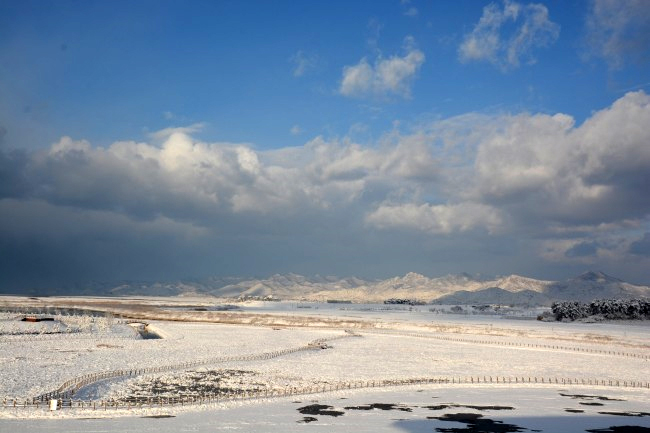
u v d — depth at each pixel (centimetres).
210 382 5947
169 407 4616
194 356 7794
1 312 16625
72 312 18062
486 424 4284
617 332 13138
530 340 11094
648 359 8375
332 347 9362
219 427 3984
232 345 9338
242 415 4403
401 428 4119
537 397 5388
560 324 16050
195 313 18425
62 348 8338
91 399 4969
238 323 15538
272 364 7250
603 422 4397
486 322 16350
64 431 3750
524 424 4306
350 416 4466
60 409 4453
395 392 5534
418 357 8181
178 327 13212
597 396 5481
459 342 10481
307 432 3925
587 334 12300
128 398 5069
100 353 7862
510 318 19112
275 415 4438
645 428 4222
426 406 4912
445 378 6384
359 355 8312
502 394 5512
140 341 9600
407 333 12425
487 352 8894
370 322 15062
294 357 7988
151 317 17125
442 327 13588
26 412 4300
